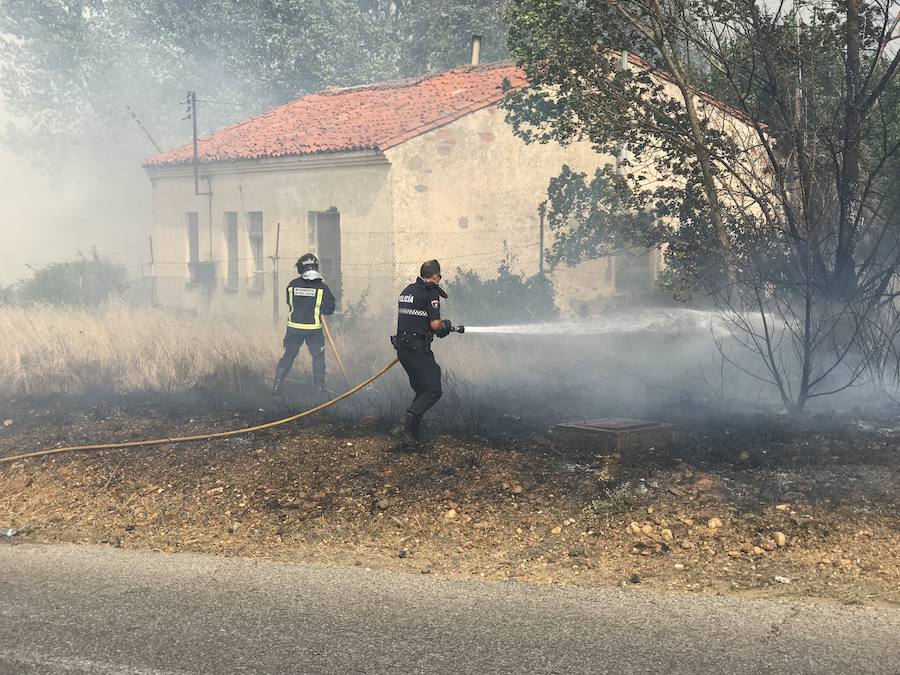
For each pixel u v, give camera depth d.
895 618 5.20
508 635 5.09
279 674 4.66
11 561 6.82
